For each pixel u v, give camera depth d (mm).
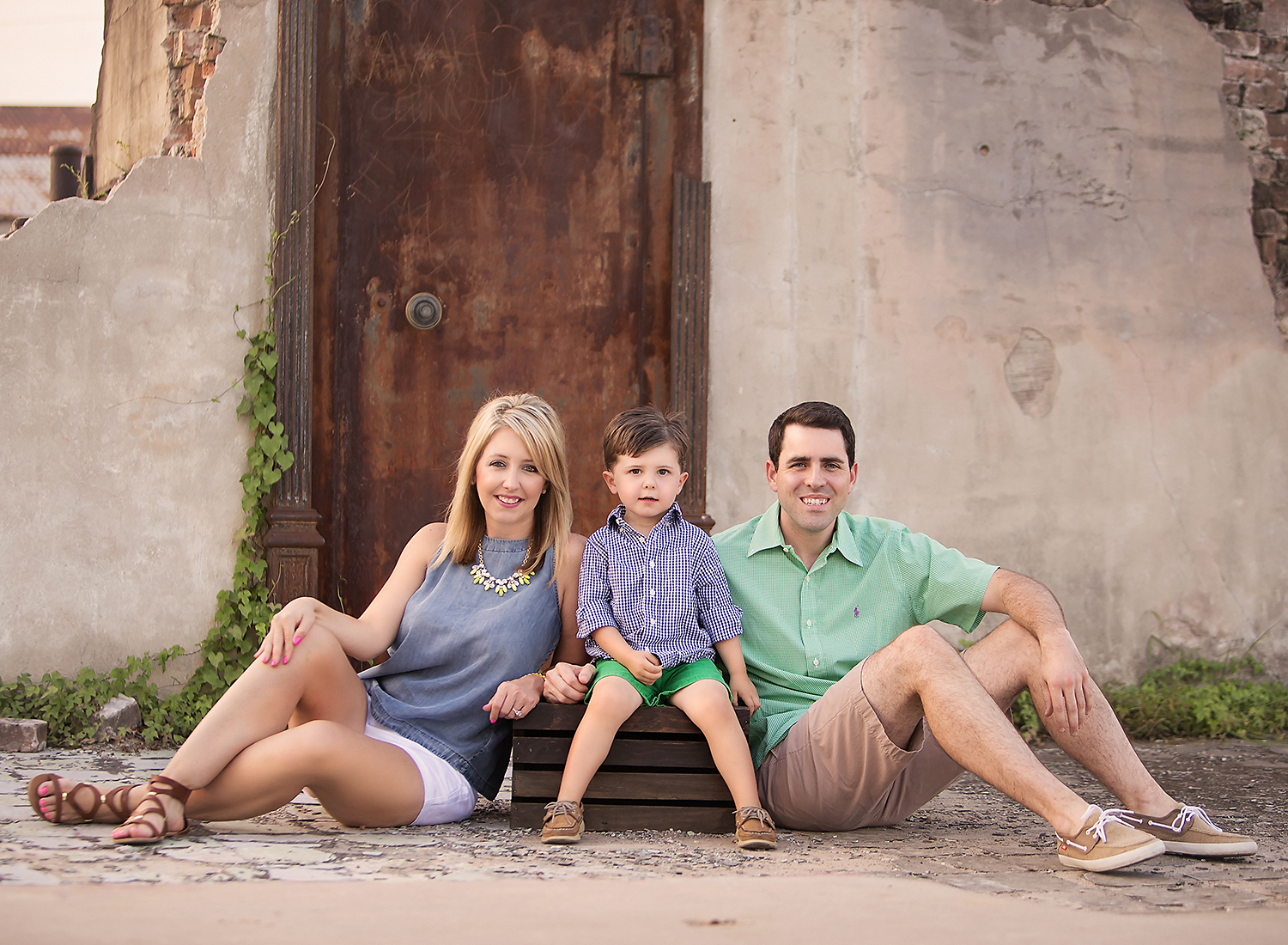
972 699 2525
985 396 5422
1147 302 5629
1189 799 3779
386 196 5035
